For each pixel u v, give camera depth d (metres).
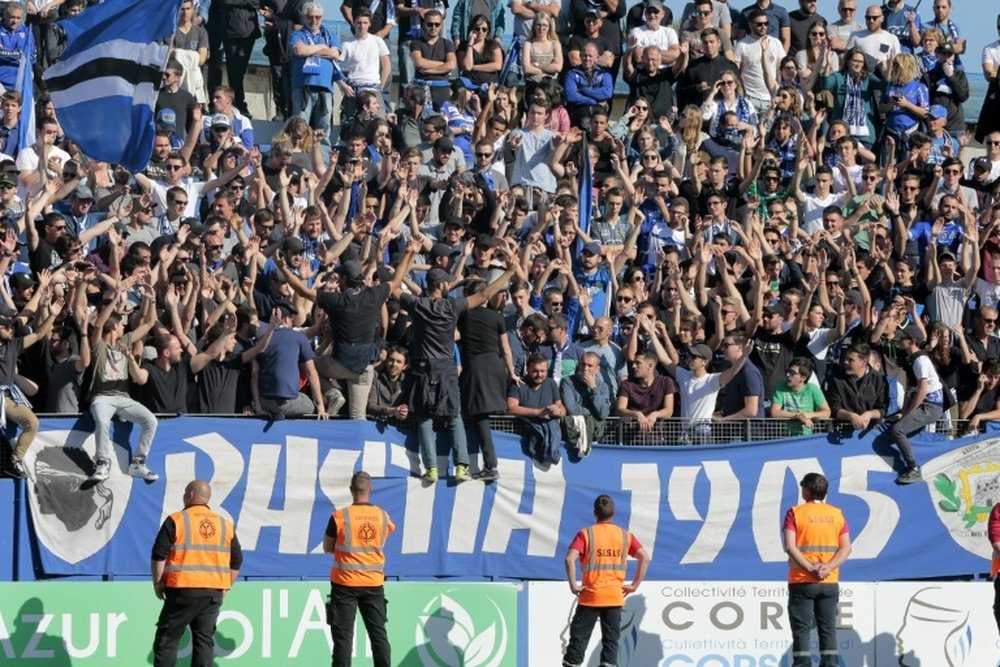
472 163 73.06
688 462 57.12
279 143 68.06
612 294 63.69
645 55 77.88
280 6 78.00
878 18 81.88
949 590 54.97
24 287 55.88
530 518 55.88
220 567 47.78
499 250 61.25
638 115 74.06
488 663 52.44
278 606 51.59
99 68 63.84
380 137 69.19
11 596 49.75
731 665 53.59
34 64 72.19
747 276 66.69
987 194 75.94
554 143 70.88
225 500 53.81
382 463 54.88
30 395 53.75
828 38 80.88
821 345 60.47
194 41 76.38
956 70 81.88
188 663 50.78
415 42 77.56
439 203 67.75
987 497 59.06
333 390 55.44
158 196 65.75
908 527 58.25
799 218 72.81
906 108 78.69
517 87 76.69
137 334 53.81
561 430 56.25
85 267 54.75
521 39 78.94
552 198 67.38
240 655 51.22
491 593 52.72
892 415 58.66
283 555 54.22
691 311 60.88
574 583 50.66
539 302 61.94
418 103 72.69
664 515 56.75
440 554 55.03
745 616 53.75
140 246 56.53
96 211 65.00
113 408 52.50
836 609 51.34
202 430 53.81
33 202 60.53
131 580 52.62
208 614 47.66
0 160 62.09
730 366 58.09
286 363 54.00
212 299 57.34
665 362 58.44
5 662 49.50
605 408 56.66
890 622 54.62
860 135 79.31
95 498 52.81
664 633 53.38
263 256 60.31
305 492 54.44
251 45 79.00
